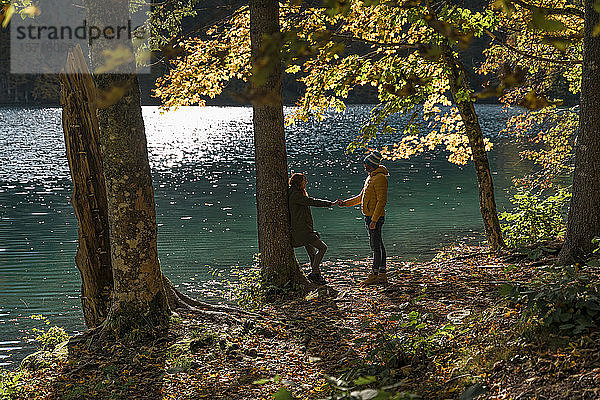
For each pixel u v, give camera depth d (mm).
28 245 15914
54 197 23469
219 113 101625
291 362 6672
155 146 46500
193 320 7848
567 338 4898
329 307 8781
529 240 12336
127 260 7496
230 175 30672
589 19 8289
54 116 78562
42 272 13414
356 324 7852
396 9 9055
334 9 2062
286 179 10094
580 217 8438
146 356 6969
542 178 15578
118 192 7395
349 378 5531
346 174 30578
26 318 10555
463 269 10219
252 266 13664
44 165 33688
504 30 11789
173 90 11922
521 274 9062
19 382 6691
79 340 7652
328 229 17484
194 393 6023
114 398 6039
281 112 9945
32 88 102125
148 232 7551
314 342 7277
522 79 2180
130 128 7328
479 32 9859
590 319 4992
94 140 8789
